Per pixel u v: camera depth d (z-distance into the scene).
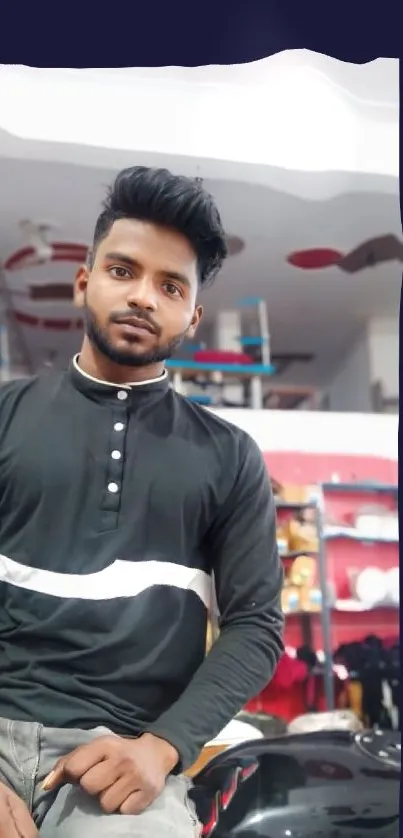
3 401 1.10
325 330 1.80
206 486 1.08
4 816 0.89
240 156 1.44
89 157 1.43
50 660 1.00
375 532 1.75
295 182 1.46
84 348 1.13
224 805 1.06
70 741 0.97
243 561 1.09
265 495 1.13
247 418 1.75
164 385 1.14
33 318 1.95
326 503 1.76
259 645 1.04
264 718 1.58
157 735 0.95
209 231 1.11
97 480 1.06
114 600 1.03
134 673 1.01
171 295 1.09
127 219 1.09
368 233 1.55
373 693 1.69
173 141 1.42
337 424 1.75
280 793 1.07
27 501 1.05
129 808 0.89
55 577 1.03
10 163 1.49
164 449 1.09
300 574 1.75
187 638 1.05
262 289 1.76
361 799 1.07
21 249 1.76
